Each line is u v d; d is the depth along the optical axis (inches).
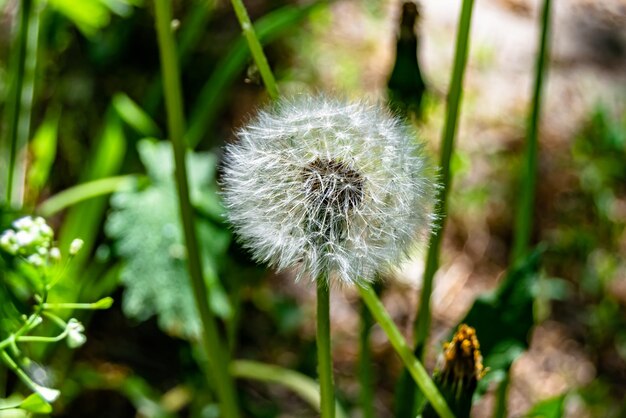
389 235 13.3
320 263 13.2
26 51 18.1
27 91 19.6
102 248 19.3
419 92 16.0
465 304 28.1
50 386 19.7
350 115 13.7
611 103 35.7
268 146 13.6
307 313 25.9
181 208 15.7
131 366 23.1
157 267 18.6
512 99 35.0
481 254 29.7
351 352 25.8
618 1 43.6
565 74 37.2
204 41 28.7
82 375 21.4
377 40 34.7
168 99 15.4
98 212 19.6
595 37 40.1
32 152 23.9
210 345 16.2
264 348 24.8
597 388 25.7
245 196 13.5
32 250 14.8
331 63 32.2
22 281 15.4
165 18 15.1
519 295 15.8
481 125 33.2
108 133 19.9
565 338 27.6
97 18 19.1
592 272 29.4
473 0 15.2
